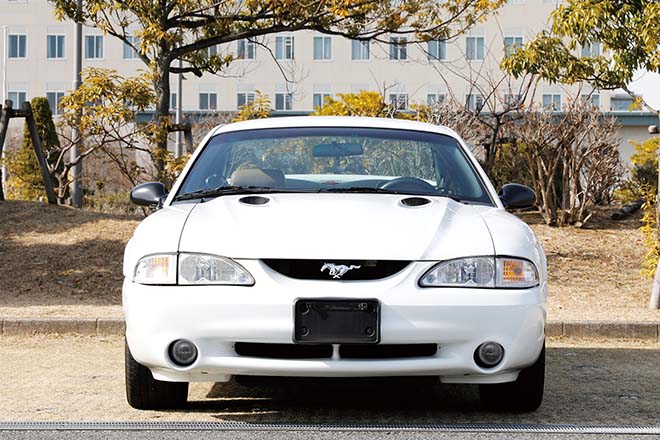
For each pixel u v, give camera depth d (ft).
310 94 177.37
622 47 43.45
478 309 17.54
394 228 18.28
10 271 44.52
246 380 18.02
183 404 20.45
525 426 18.78
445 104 61.72
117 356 28.43
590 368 26.71
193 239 18.16
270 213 18.85
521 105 58.23
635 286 42.80
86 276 44.01
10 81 182.19
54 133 93.50
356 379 17.97
